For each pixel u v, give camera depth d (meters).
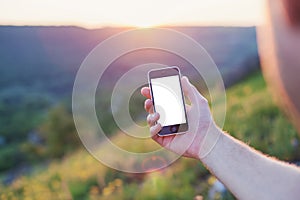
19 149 39.75
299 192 1.54
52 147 30.70
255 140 7.73
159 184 6.52
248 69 25.81
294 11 0.48
